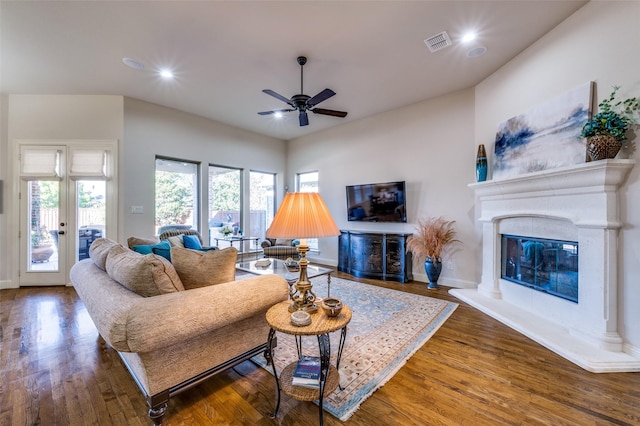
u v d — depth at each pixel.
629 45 2.04
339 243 5.23
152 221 4.45
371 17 2.46
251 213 6.11
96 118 4.12
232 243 5.69
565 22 2.51
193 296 1.53
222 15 2.43
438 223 4.09
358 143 5.26
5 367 2.02
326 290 3.91
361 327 2.69
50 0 2.23
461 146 3.98
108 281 1.80
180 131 4.79
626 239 2.06
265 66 3.29
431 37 2.76
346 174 5.46
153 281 1.53
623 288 2.08
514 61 3.12
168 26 2.58
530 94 2.90
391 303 3.37
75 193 4.16
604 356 2.02
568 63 2.49
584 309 2.29
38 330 2.63
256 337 1.92
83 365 2.05
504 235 3.33
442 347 2.30
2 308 3.20
